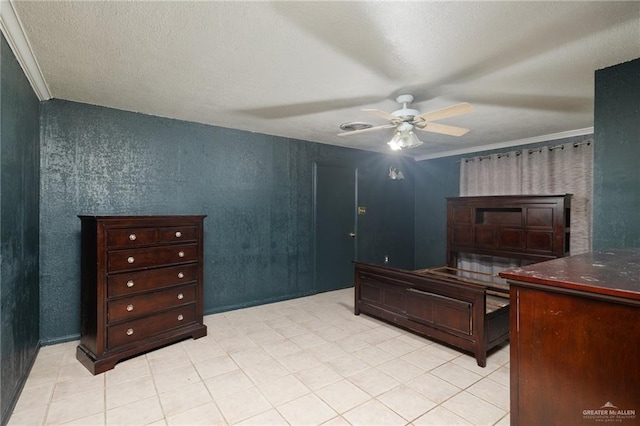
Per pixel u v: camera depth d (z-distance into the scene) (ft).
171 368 8.40
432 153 19.03
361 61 7.18
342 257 16.84
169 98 9.62
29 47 6.55
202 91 9.04
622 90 7.14
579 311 3.32
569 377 3.39
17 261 7.14
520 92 9.04
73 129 9.95
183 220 9.99
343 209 16.90
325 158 16.24
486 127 12.98
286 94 9.24
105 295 8.36
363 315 12.56
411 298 10.33
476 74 7.81
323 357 9.04
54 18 5.55
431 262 19.53
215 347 9.68
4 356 6.21
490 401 7.00
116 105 10.30
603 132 7.36
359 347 9.68
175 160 11.83
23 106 7.41
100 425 6.20
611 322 3.13
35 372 8.13
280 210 14.62
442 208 19.02
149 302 9.23
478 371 8.28
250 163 13.69
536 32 5.99
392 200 19.22
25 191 7.80
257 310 13.23
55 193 9.69
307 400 7.04
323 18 5.58
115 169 10.66
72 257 10.00
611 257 5.05
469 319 8.77
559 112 10.92
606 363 3.16
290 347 9.68
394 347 9.68
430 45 6.47
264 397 7.14
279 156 14.55
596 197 7.45
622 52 6.70
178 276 9.89
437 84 8.45
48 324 9.68
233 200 13.25
